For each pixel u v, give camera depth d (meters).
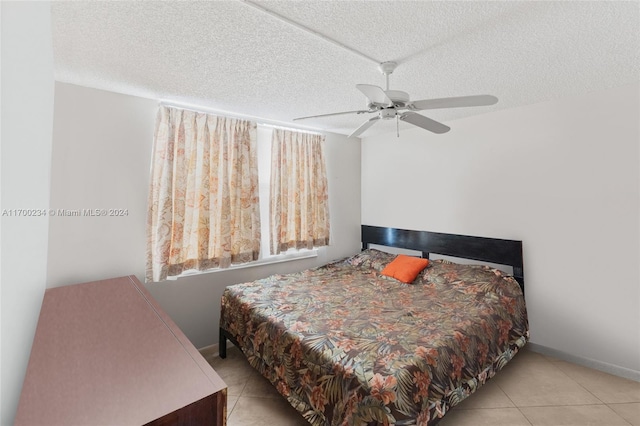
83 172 2.29
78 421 0.71
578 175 2.52
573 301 2.56
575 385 2.24
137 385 0.87
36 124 0.89
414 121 2.11
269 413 2.00
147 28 1.52
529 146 2.78
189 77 2.13
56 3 1.30
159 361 1.00
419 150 3.64
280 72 2.05
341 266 3.56
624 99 2.30
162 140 2.60
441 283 2.85
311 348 1.75
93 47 1.71
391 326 1.98
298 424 1.89
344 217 4.17
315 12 1.39
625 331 2.32
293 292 2.64
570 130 2.55
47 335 1.13
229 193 2.97
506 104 2.75
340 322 2.04
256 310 2.26
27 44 0.74
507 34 1.58
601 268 2.42
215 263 2.92
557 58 1.85
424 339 1.80
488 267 2.94
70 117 2.24
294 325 2.00
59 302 1.48
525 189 2.81
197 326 2.87
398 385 1.42
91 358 1.00
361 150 4.36
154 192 2.58
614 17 1.43
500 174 2.97
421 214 3.64
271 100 2.62
